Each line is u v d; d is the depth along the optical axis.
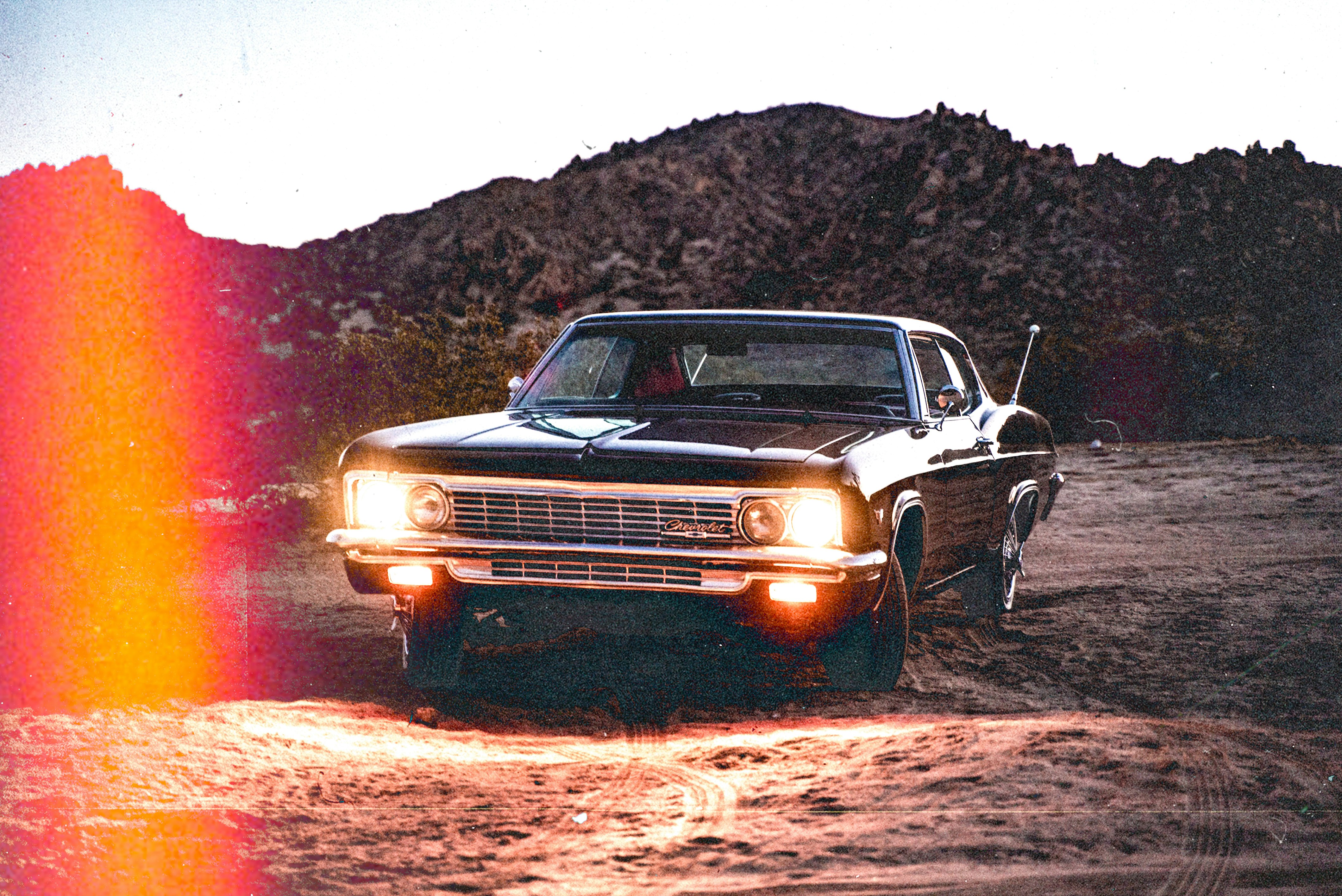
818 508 4.96
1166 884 3.22
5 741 4.33
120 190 18.03
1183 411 32.59
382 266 126.38
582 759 4.75
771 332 6.68
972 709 5.60
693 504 5.03
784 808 3.93
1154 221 123.44
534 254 131.88
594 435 5.50
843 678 5.74
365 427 16.44
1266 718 5.35
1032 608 8.27
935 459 6.04
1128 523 12.63
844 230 132.38
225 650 6.74
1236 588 8.86
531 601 5.40
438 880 3.29
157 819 3.64
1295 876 3.27
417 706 5.58
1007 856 3.41
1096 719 5.03
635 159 151.62
